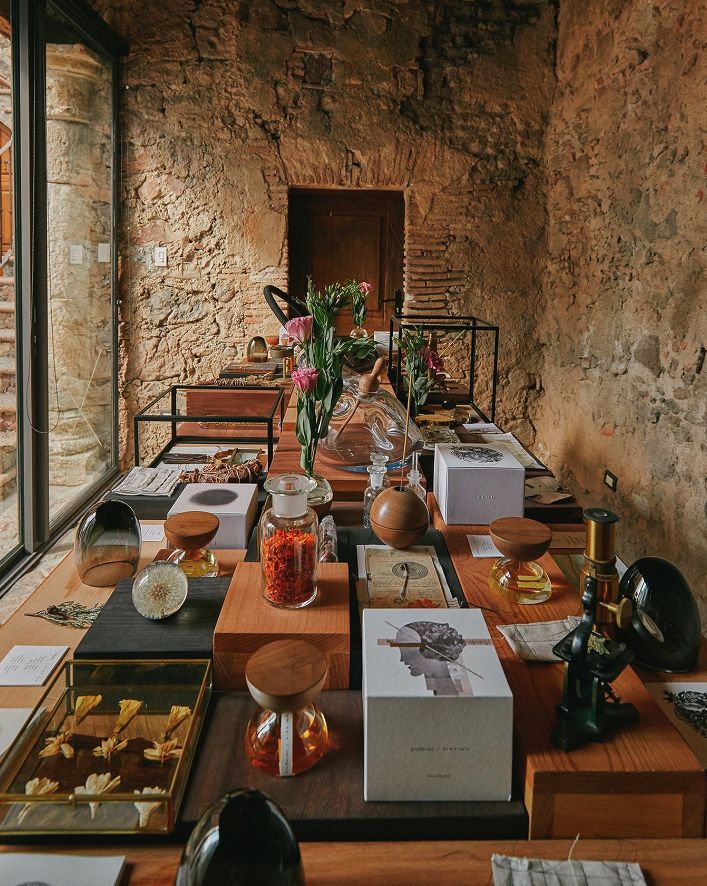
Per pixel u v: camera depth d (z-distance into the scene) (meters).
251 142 5.04
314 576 1.29
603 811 0.97
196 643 1.26
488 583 1.47
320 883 0.88
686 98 3.27
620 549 3.99
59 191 4.02
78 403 4.43
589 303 4.50
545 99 5.12
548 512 2.05
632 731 1.05
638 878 0.89
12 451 3.50
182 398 5.32
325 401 1.81
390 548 1.62
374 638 1.10
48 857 0.91
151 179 5.04
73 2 3.92
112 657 1.23
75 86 4.21
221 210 5.11
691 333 3.23
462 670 1.02
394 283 5.54
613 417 4.11
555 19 5.02
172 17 4.87
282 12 4.91
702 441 3.15
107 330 4.99
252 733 1.07
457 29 5.02
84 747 1.05
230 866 0.73
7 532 3.48
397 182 5.18
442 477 1.76
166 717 1.12
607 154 4.20
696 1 3.17
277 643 1.05
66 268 4.15
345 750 1.08
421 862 0.92
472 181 5.20
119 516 1.62
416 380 3.17
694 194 3.20
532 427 5.55
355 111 5.05
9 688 1.24
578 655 1.04
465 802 0.99
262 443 2.94
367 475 2.05
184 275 5.19
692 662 1.31
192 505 1.73
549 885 0.88
